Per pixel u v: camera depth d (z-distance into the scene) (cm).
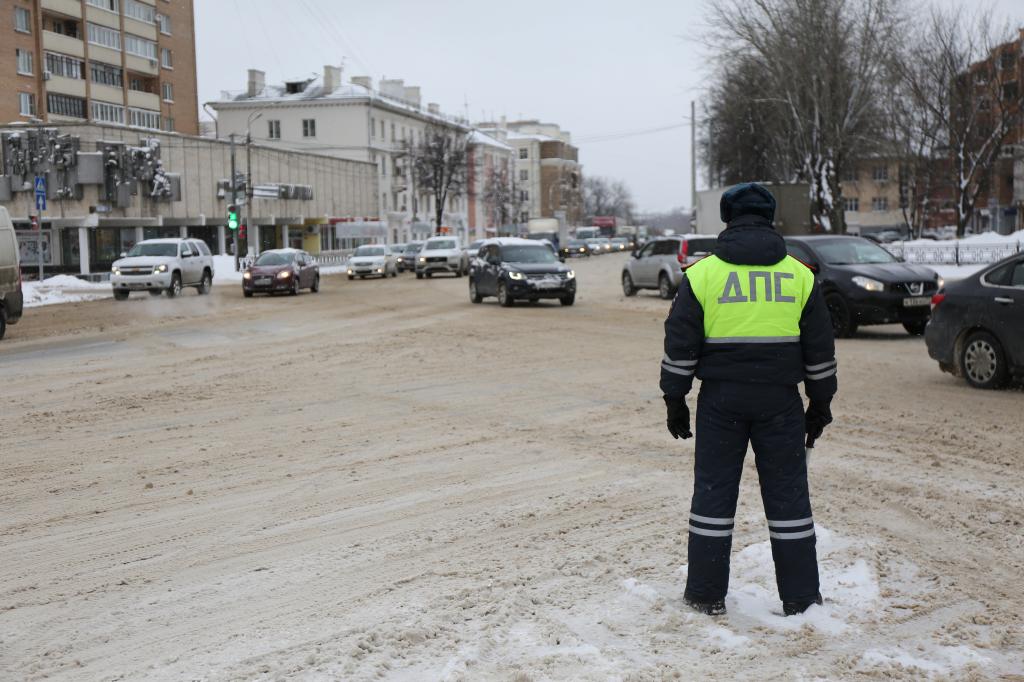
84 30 6831
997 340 1108
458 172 9169
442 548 572
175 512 663
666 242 2789
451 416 1013
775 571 478
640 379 1262
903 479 718
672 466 780
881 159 5503
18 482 753
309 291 3628
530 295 2548
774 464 451
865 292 1684
